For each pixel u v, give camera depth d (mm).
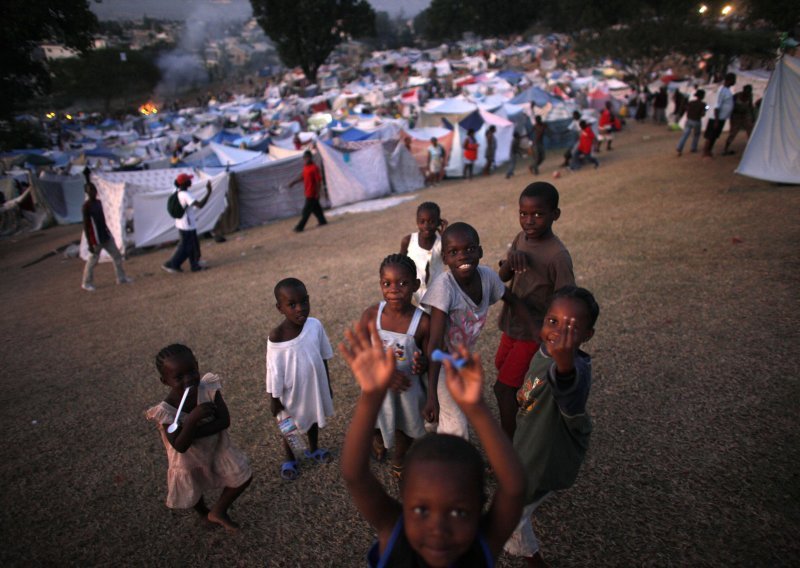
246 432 4074
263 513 3148
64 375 5777
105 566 2871
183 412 2732
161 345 6332
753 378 3908
